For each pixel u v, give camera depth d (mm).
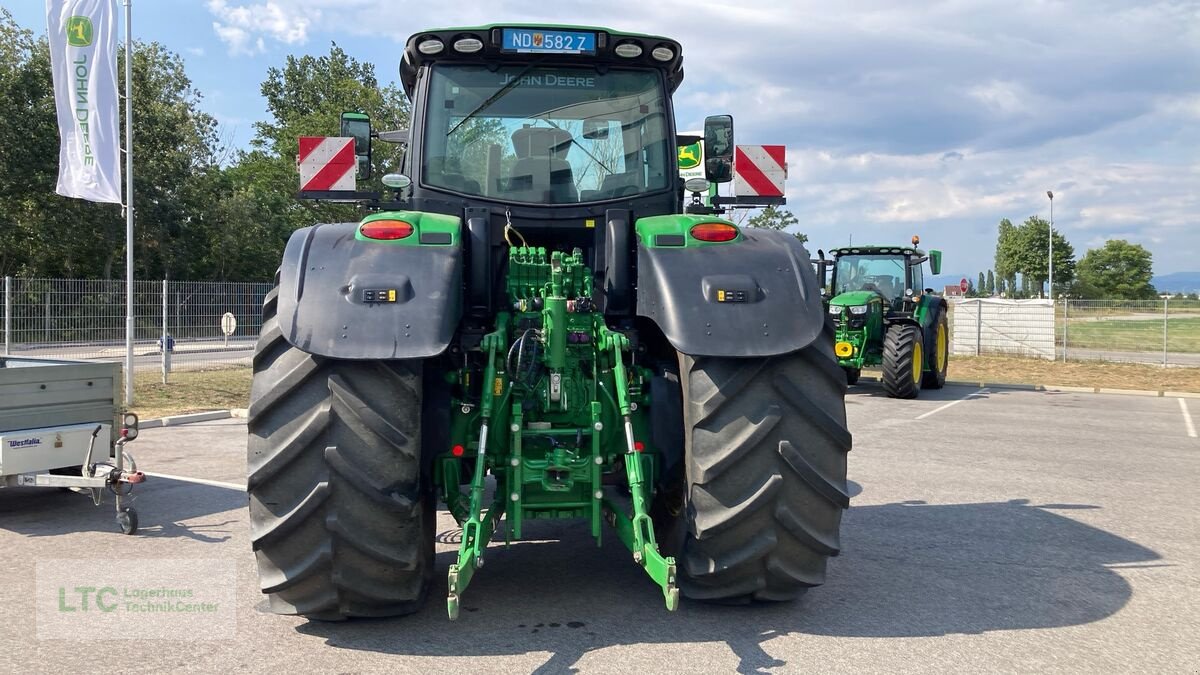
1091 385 15398
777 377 3236
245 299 17750
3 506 5863
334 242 3346
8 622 3580
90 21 10852
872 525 5262
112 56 10961
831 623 3525
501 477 3631
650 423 3592
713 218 3660
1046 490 6328
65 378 5672
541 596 3834
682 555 3447
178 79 40844
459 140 4031
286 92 51438
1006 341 21641
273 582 3127
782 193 9102
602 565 4328
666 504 3877
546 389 3488
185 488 6414
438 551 4555
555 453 3430
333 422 3035
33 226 31672
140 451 8102
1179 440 8891
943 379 14469
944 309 14633
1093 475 6926
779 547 3291
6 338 12891
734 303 3244
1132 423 10258
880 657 3184
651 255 3436
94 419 5859
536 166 4043
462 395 3629
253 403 3096
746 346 3137
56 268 33500
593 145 4094
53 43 10812
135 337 15242
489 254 3771
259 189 45031
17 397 5391
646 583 4027
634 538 3193
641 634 3377
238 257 43250
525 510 3506
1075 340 23406
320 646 3264
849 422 10164
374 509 3049
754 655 3184
